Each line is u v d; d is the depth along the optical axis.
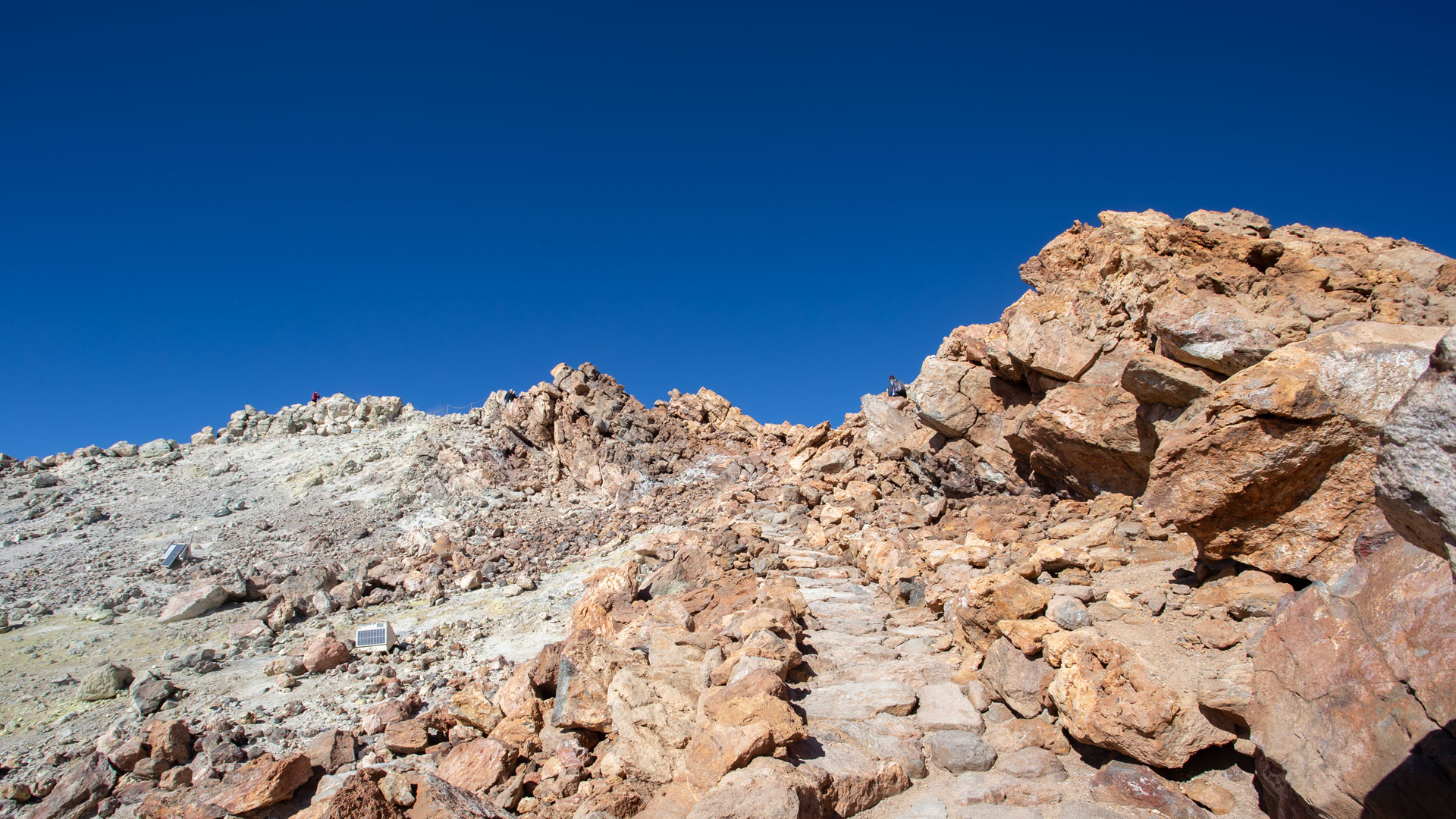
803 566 15.05
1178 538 10.72
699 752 7.12
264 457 33.56
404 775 7.40
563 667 9.02
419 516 25.17
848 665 9.77
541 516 24.58
